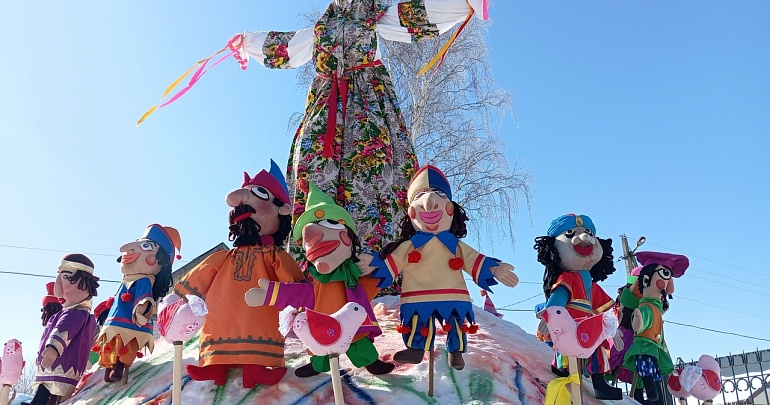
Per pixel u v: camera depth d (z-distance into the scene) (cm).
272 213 462
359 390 407
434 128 1284
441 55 634
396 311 539
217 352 407
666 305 584
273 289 399
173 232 549
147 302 474
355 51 642
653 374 527
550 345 600
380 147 614
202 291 432
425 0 637
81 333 536
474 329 419
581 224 492
